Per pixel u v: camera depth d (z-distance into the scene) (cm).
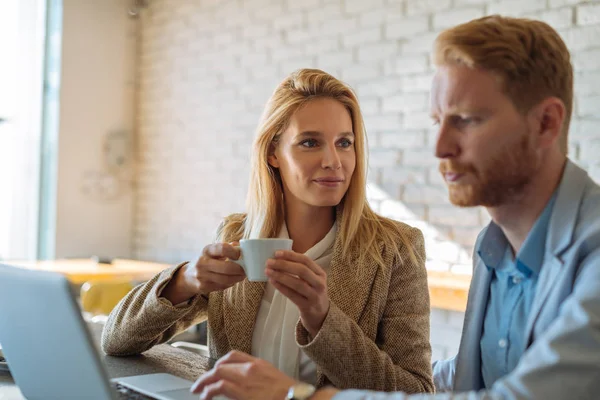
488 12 297
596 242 86
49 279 86
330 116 133
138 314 135
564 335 75
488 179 89
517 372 77
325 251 140
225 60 429
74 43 461
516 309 100
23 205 454
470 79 87
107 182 480
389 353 126
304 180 133
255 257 109
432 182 318
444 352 301
